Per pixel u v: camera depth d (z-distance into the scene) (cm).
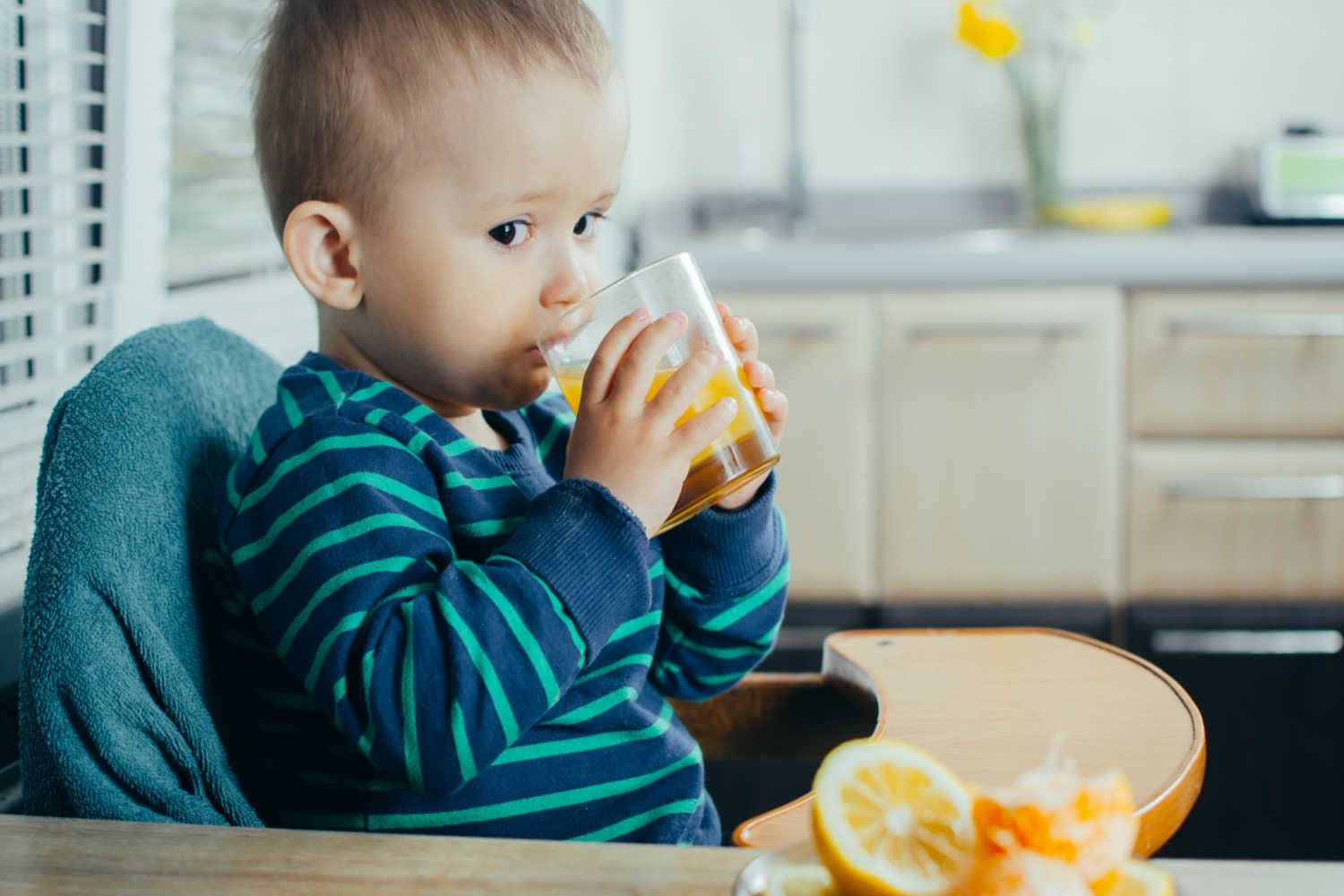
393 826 88
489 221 87
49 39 113
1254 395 251
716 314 85
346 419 87
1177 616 256
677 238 274
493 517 91
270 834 62
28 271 113
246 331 159
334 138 88
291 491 85
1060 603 257
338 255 90
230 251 155
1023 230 294
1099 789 48
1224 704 254
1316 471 250
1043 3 304
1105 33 305
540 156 86
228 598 89
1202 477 252
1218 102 305
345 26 88
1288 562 253
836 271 255
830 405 257
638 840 92
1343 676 252
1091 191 310
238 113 153
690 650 106
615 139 90
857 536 259
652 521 80
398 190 87
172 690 77
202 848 61
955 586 259
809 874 54
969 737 84
